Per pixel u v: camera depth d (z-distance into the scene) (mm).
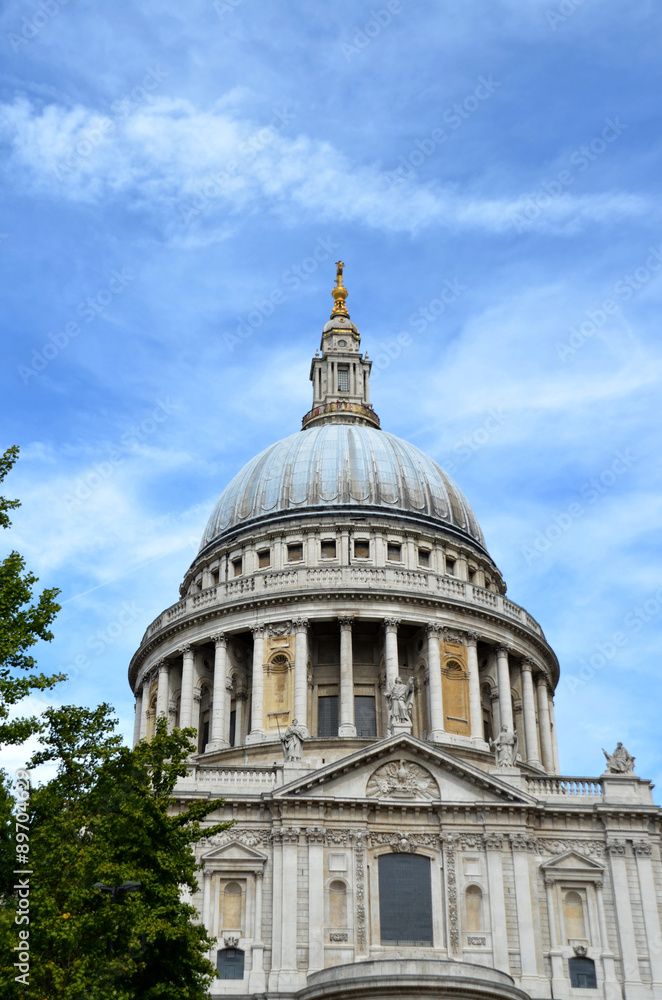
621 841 74375
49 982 44406
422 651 94875
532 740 96562
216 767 75875
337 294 130125
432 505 106312
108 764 49875
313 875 71125
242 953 69562
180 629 97938
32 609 45594
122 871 47656
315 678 94125
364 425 119500
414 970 63781
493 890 71750
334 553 101062
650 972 70625
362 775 74812
